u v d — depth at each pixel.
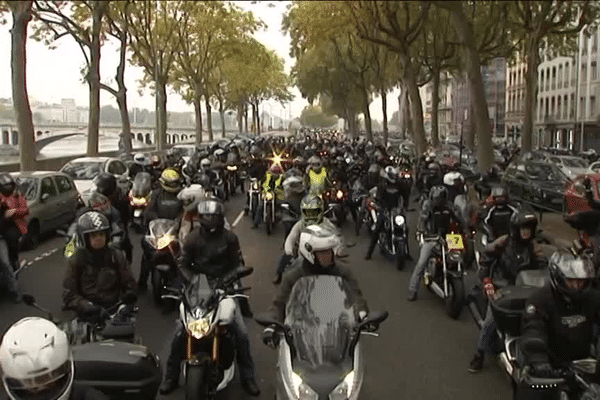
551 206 20.97
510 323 5.77
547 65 68.38
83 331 5.38
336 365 4.41
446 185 11.75
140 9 36.56
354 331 4.68
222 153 26.70
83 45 30.20
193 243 6.38
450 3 16.77
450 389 6.59
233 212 20.91
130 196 13.77
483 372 7.07
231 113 111.25
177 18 44.12
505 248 6.98
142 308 9.55
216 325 5.43
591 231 9.70
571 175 27.34
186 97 63.44
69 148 39.72
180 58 53.19
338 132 101.81
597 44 55.97
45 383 2.93
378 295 10.42
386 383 6.77
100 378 4.40
